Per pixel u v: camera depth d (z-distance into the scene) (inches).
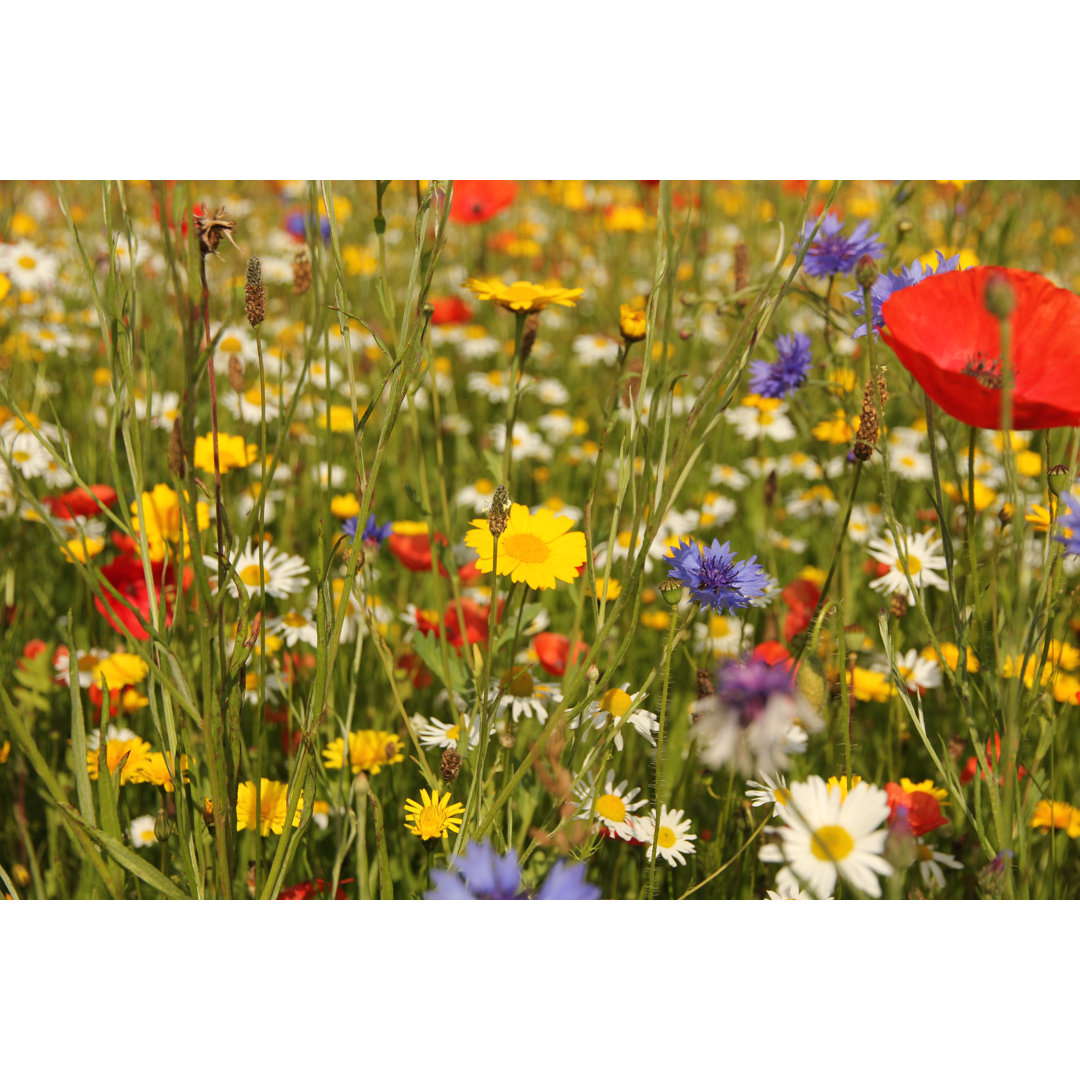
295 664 36.9
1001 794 30.5
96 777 34.1
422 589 42.4
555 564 31.0
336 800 32.9
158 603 30.2
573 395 73.8
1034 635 29.4
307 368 29.2
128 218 29.1
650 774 35.1
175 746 29.6
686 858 34.1
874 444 29.2
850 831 27.3
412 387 32.1
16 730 27.6
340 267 28.7
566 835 29.0
